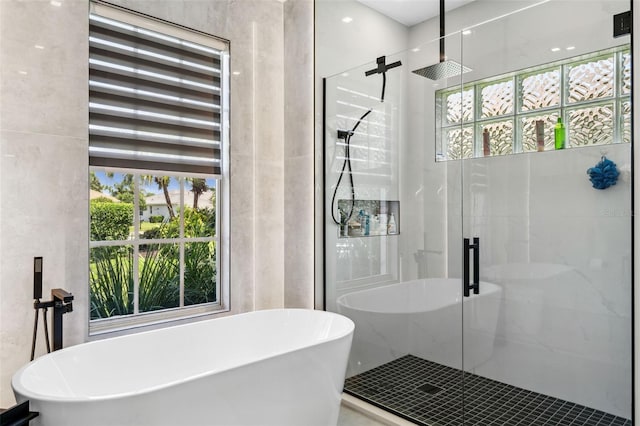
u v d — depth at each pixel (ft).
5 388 6.82
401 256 8.32
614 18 5.74
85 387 6.69
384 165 8.61
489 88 7.03
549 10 6.37
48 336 6.80
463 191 7.38
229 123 9.89
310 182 10.28
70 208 7.50
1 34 6.86
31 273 7.08
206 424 5.91
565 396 6.23
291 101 10.74
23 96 7.04
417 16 8.55
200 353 8.14
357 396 9.19
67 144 7.47
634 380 5.57
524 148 6.63
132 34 8.54
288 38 10.85
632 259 5.59
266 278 10.54
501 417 6.87
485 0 7.98
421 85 7.99
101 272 10.79
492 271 7.01
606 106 5.81
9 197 6.90
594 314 5.94
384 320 8.66
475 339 7.23
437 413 7.71
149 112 8.75
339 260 9.60
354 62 9.26
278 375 6.63
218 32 9.69
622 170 5.67
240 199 10.05
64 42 7.47
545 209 6.40
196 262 12.16
